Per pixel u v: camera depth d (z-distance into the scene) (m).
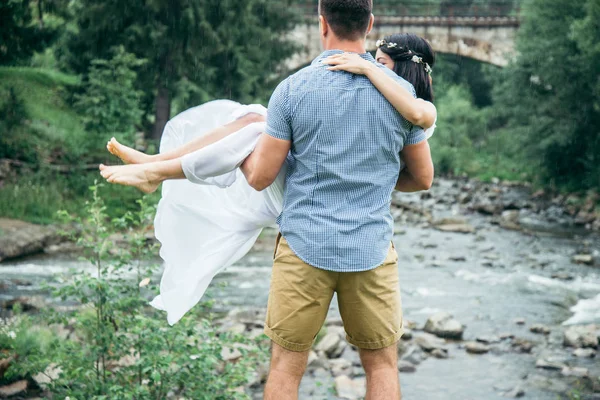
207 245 2.80
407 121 2.47
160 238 2.80
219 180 2.63
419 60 3.14
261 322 8.71
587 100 24.30
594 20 22.42
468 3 36.53
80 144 18.52
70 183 16.64
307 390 6.77
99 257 4.84
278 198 2.70
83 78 22.14
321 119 2.39
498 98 28.33
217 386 4.41
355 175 2.41
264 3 23.48
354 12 2.49
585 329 8.95
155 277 9.32
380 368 2.59
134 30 19.73
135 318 4.49
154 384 4.47
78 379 4.52
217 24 20.70
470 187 27.86
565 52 24.03
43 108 21.70
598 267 13.83
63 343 4.81
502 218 20.45
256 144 2.57
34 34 17.72
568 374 7.54
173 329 4.44
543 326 9.30
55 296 4.62
